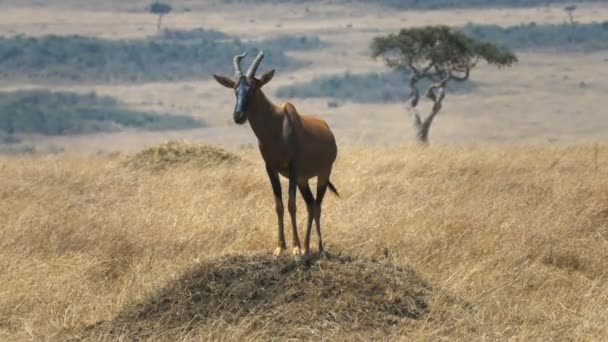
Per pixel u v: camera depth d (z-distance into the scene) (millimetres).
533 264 38688
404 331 30672
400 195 51719
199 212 46688
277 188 34500
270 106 33625
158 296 32875
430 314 31703
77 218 45719
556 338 31594
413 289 32906
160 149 66188
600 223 45344
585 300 35281
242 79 33156
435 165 61344
